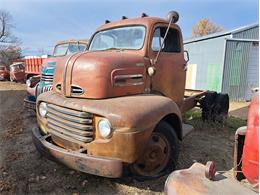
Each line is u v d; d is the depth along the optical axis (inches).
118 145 114.4
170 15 161.6
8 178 147.9
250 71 545.6
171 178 87.0
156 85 162.2
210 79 571.8
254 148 79.9
